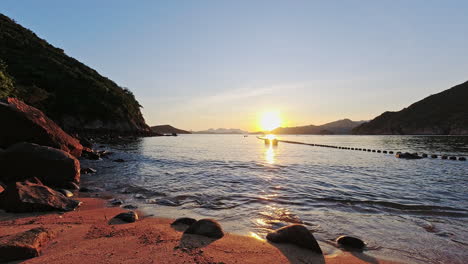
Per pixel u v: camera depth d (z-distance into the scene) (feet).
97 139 183.32
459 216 22.77
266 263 13.11
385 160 76.48
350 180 40.65
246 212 23.31
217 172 48.06
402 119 654.12
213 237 16.53
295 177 42.88
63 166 35.29
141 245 14.88
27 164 33.86
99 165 57.06
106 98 299.38
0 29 275.18
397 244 16.66
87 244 14.97
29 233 14.70
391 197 29.53
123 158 72.74
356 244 16.11
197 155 86.84
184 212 23.16
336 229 19.26
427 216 22.70
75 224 19.02
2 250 12.23
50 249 14.14
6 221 19.38
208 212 23.22
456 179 42.70
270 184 36.50
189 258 13.19
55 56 313.53
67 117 244.63
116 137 224.94
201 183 37.14
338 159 78.59
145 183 37.19
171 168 53.52
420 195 30.76
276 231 16.83
